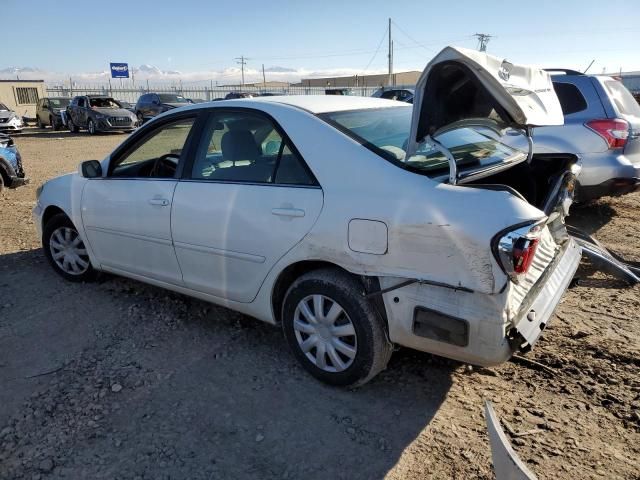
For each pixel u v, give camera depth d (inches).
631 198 296.0
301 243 116.0
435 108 103.0
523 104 100.4
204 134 140.3
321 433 107.0
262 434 106.9
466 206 97.0
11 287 183.6
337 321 116.6
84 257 181.9
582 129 224.2
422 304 101.8
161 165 153.6
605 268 170.9
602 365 128.3
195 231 136.4
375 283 108.4
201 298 145.8
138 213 150.5
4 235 250.2
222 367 131.5
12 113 946.1
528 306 104.4
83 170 162.4
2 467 98.8
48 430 108.7
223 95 1935.3
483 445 102.7
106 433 107.6
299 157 119.2
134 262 158.7
